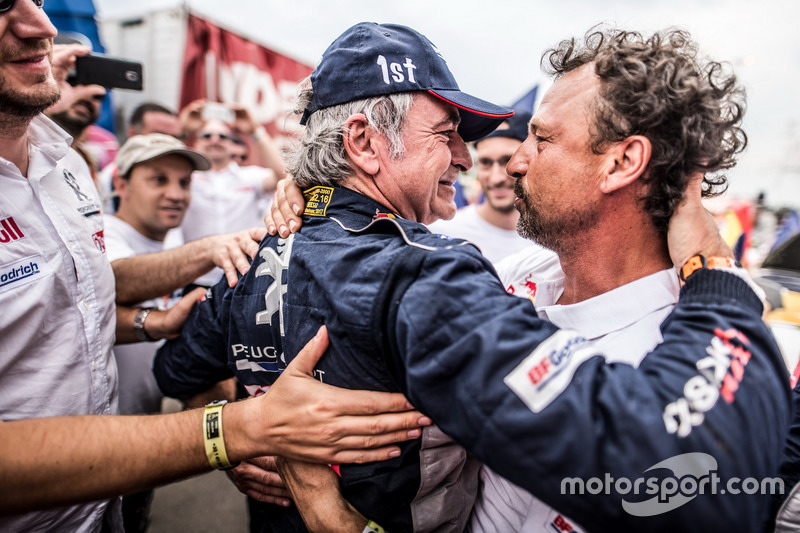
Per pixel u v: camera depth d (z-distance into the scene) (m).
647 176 0.79
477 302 0.63
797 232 3.20
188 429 0.80
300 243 0.88
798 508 0.86
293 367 0.79
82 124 2.05
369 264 0.72
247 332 0.93
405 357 0.65
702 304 0.67
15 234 0.93
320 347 0.77
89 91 2.03
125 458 0.76
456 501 0.82
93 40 2.65
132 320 1.31
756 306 0.68
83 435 0.75
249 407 0.81
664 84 0.75
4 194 0.92
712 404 0.58
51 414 0.98
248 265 1.10
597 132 0.80
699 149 0.75
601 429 0.57
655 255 0.86
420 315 0.64
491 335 0.61
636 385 0.60
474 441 0.61
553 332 0.64
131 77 1.78
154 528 2.34
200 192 2.97
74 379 1.03
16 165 0.97
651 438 0.55
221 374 1.17
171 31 3.94
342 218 0.88
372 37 0.94
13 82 0.85
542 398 0.58
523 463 0.59
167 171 2.09
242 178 3.17
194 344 1.14
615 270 0.89
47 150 1.03
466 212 2.83
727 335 0.63
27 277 0.93
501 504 0.86
